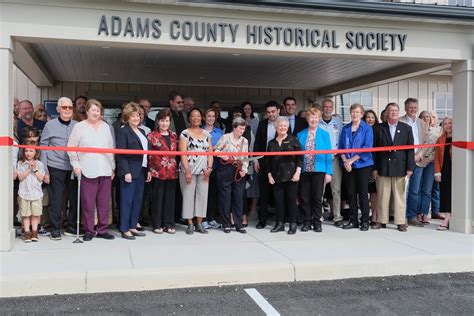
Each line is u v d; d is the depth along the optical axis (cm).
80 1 626
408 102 828
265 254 609
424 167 843
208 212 796
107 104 1155
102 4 633
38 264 550
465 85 776
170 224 749
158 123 732
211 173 788
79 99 832
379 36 739
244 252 619
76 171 662
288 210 760
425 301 488
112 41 640
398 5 707
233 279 540
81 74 1045
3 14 608
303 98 1257
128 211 703
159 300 485
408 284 548
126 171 689
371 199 837
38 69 898
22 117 762
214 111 784
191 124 741
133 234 718
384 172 775
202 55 851
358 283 550
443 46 764
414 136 823
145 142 710
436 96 1355
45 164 676
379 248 650
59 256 589
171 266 545
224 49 689
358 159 772
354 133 778
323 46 717
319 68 972
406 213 847
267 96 1232
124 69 984
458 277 580
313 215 769
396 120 774
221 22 677
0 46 608
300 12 684
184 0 633
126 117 698
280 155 741
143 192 739
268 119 800
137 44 657
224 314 448
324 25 717
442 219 918
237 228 759
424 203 856
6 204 616
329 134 775
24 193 660
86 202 678
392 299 494
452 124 793
